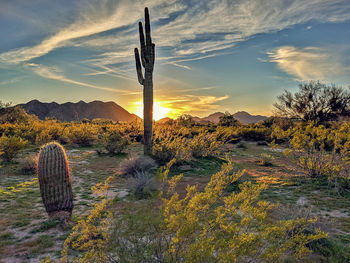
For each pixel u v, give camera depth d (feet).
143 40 45.91
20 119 117.80
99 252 9.39
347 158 27.04
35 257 12.71
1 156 41.04
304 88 108.17
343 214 18.44
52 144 18.54
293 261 11.26
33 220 17.89
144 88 45.42
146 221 9.18
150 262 8.92
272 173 36.14
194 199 9.52
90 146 69.26
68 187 18.03
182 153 40.88
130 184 25.76
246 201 9.79
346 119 102.17
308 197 22.77
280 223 9.54
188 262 7.71
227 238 8.61
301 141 31.32
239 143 82.94
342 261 11.78
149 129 44.47
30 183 28.63
